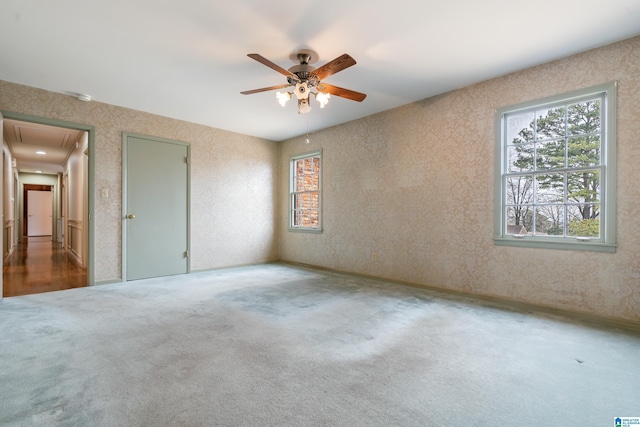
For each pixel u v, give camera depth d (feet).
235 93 12.92
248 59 10.13
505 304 11.05
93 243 13.76
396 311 10.28
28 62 10.32
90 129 13.65
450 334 8.33
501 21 8.14
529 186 11.02
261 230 20.10
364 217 15.92
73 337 7.98
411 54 9.86
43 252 25.02
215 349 7.34
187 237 16.71
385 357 6.99
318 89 9.93
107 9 7.62
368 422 4.79
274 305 10.91
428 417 4.91
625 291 8.97
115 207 14.35
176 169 16.30
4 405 5.12
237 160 18.90
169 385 5.78
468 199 12.19
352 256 16.48
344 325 8.98
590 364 6.66
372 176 15.55
